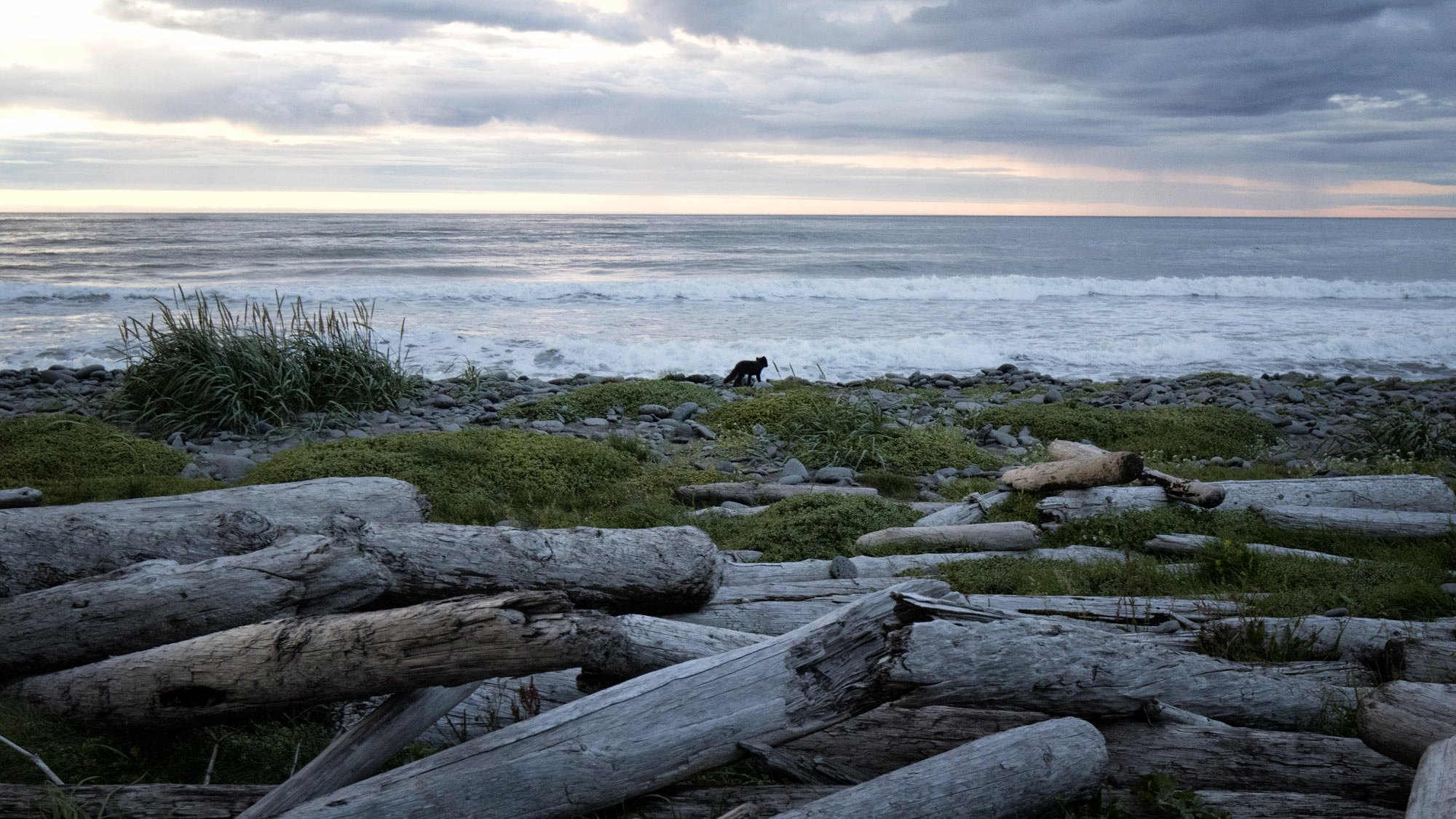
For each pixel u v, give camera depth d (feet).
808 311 80.18
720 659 9.28
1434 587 16.26
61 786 8.54
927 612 9.27
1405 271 147.02
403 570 11.55
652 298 91.15
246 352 33.60
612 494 25.07
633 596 12.76
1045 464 22.39
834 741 9.85
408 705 9.27
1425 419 35.14
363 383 36.40
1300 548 19.53
